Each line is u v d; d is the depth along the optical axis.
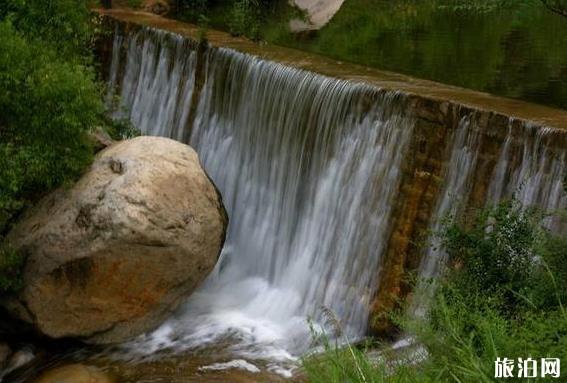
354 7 23.95
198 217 13.21
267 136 15.75
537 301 9.02
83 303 12.90
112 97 18.59
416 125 13.01
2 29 13.56
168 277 13.11
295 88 15.12
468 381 7.16
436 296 10.07
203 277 13.65
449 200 12.57
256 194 15.90
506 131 11.96
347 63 16.94
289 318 14.20
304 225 14.80
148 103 18.92
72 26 16.11
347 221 13.98
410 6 24.14
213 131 17.12
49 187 13.34
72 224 12.88
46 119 13.20
